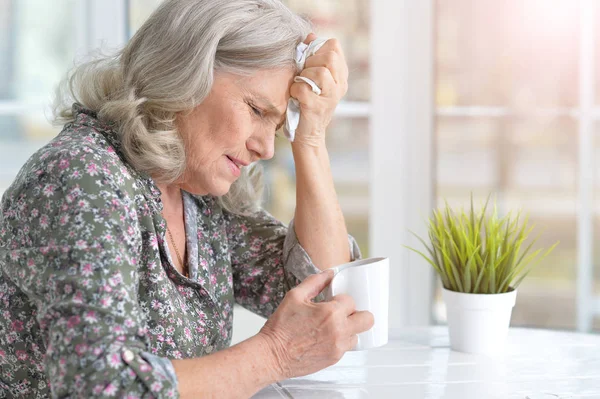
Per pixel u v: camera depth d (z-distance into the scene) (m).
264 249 1.52
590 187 2.41
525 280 2.50
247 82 1.21
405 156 2.42
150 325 1.21
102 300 0.98
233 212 1.48
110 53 1.41
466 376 1.26
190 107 1.19
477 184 2.46
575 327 2.47
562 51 2.39
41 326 1.01
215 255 1.41
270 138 1.27
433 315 2.45
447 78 2.43
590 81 2.38
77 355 0.95
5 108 2.54
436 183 2.46
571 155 2.42
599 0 2.36
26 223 1.06
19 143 2.61
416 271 2.44
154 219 1.22
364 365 1.32
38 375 1.16
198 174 1.25
